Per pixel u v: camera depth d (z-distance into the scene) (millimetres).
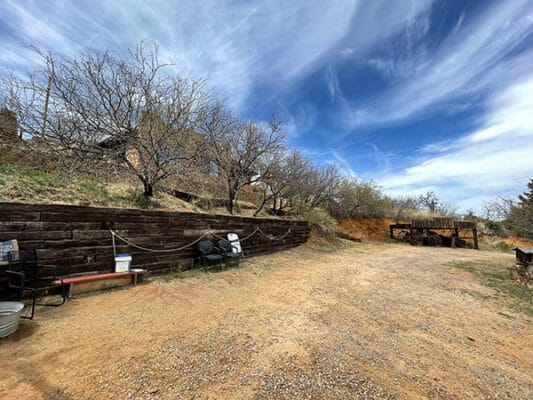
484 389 2182
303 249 10344
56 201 4801
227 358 2439
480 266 7453
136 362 2297
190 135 7688
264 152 10000
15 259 3389
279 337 2949
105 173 6266
